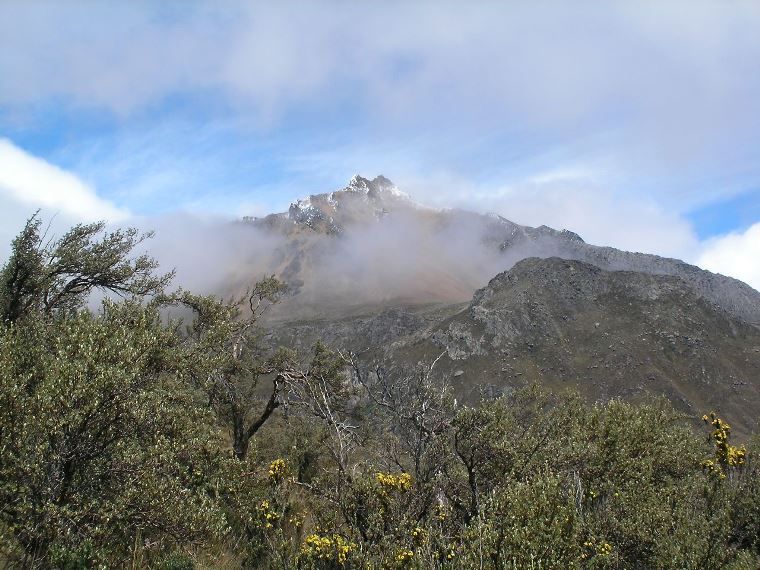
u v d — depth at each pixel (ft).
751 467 42.80
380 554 29.35
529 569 23.25
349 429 44.75
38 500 26.25
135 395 30.86
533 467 38.04
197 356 48.11
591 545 30.68
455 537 30.14
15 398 26.73
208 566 32.73
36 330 38.68
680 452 45.29
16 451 26.30
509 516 26.27
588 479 38.50
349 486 35.35
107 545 28.35
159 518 29.37
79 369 28.63
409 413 39.32
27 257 48.24
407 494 34.91
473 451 38.17
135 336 36.32
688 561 32.09
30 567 25.02
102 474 29.40
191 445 35.29
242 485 40.06
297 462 54.44
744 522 37.78
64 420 26.50
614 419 44.39
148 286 59.82
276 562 33.06
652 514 34.91
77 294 56.54
